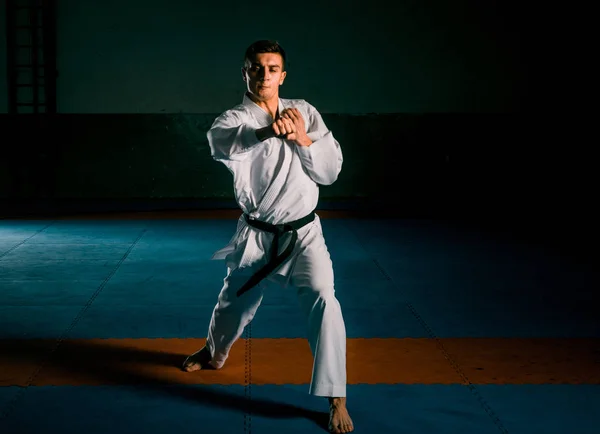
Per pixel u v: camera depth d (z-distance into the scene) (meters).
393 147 11.43
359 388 3.78
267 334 4.67
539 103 11.38
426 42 11.28
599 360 4.24
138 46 11.05
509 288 5.98
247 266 3.61
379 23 11.22
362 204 11.20
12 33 10.84
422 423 3.37
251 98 3.46
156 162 11.24
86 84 11.05
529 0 11.19
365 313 5.20
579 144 11.34
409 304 5.45
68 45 10.95
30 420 3.36
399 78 11.33
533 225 9.34
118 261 6.88
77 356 4.24
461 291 5.86
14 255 7.14
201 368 4.03
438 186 11.50
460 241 8.09
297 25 11.16
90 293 5.68
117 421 3.36
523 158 11.42
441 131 11.39
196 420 3.38
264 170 3.38
